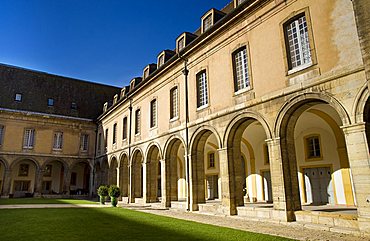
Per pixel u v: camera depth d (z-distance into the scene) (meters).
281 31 10.48
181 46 16.94
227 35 13.07
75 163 30.34
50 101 31.72
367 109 7.76
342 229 7.79
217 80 13.42
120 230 8.13
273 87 10.45
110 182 25.77
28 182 30.62
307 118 13.72
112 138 26.42
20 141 27.97
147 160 19.20
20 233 7.54
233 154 12.28
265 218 10.15
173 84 17.06
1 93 29.14
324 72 8.80
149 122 19.48
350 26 8.31
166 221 10.25
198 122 14.20
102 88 36.94
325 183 14.23
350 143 7.81
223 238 6.97
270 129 10.31
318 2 9.32
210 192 21.36
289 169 9.78
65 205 18.03
